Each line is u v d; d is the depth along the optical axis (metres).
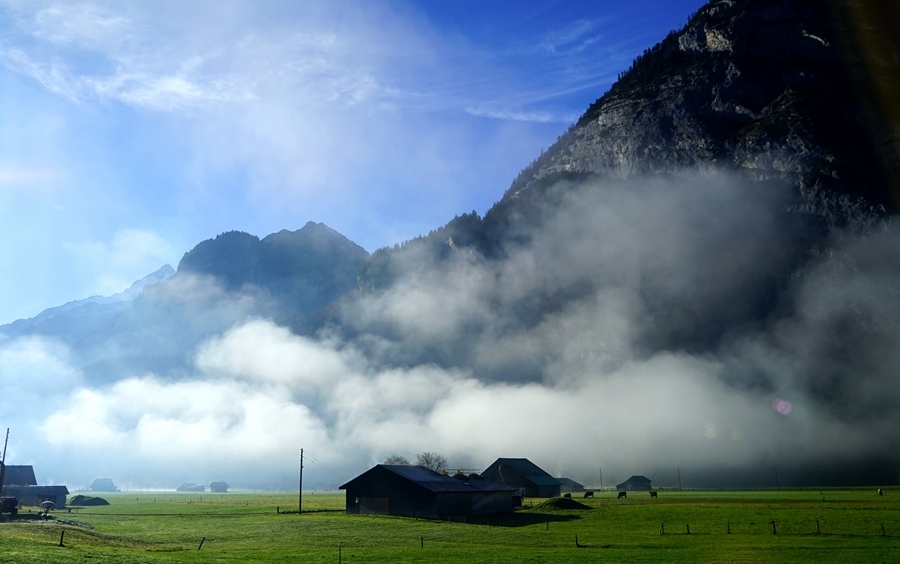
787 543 64.56
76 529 71.50
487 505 110.19
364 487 112.31
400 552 62.78
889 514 88.56
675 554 58.97
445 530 84.44
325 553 62.12
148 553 57.53
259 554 61.19
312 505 144.88
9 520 80.19
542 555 59.44
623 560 55.31
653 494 152.88
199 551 63.19
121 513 117.88
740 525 81.19
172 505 151.12
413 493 106.00
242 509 129.25
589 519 96.25
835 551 58.78
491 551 63.12
